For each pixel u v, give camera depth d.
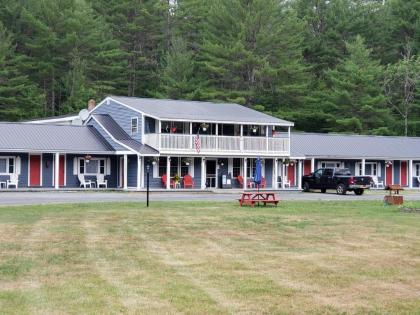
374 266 14.59
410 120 80.56
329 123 77.81
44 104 71.38
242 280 12.96
